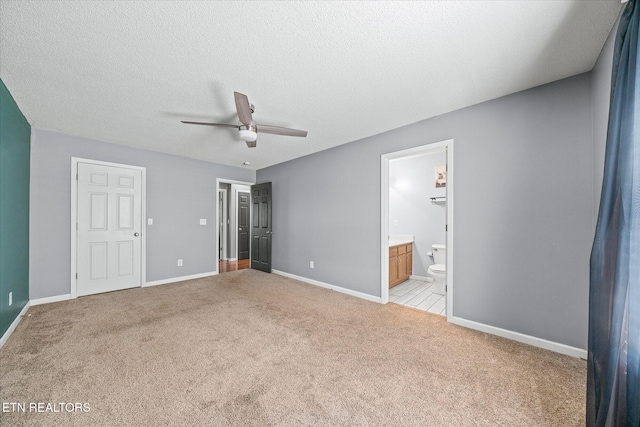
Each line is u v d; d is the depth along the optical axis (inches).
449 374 66.9
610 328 41.0
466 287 96.2
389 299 132.5
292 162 179.5
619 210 42.5
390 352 77.9
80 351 77.5
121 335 88.4
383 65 71.4
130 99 91.0
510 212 86.8
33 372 66.8
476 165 94.2
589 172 73.4
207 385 62.3
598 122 68.2
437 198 171.2
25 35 58.3
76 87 82.7
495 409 54.7
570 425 50.4
